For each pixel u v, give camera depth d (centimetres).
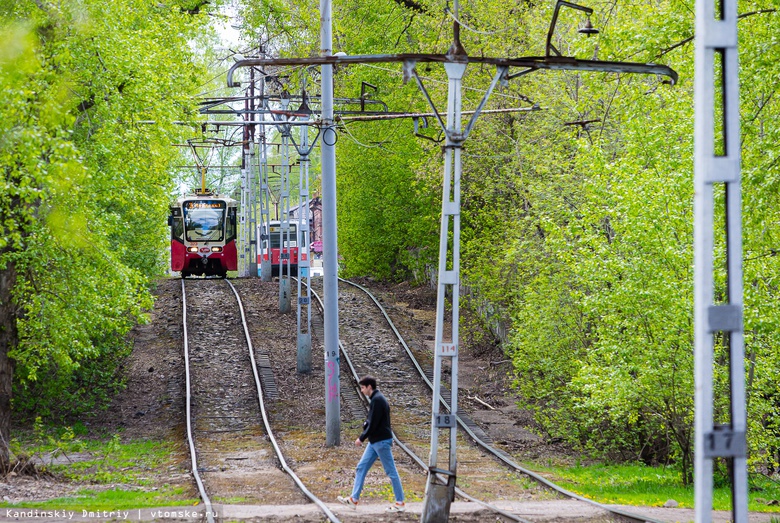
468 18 7800
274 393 6688
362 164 10888
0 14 3756
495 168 7919
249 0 8069
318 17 7794
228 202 11488
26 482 3988
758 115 3988
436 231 10169
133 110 4550
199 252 11294
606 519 3281
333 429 5331
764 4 3903
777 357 4603
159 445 5466
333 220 5422
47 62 3638
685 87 5059
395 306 9650
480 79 7656
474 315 9231
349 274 12194
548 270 6016
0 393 4341
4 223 3794
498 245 7669
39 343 4528
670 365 4491
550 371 6116
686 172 4391
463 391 7144
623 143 6244
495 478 4522
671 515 3531
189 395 6469
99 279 4628
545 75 6888
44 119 3250
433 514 2984
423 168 8544
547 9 6956
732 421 1752
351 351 7794
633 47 4112
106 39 4141
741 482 1728
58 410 6278
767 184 3600
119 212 6575
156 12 6200
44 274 4469
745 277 3941
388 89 9544
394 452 5159
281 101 7269
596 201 5122
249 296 9588
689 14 4056
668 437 5153
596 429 5619
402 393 6850
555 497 3981
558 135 6662
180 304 9212
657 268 4475
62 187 3388
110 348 6612
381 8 9088
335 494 3859
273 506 3534
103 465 4781
